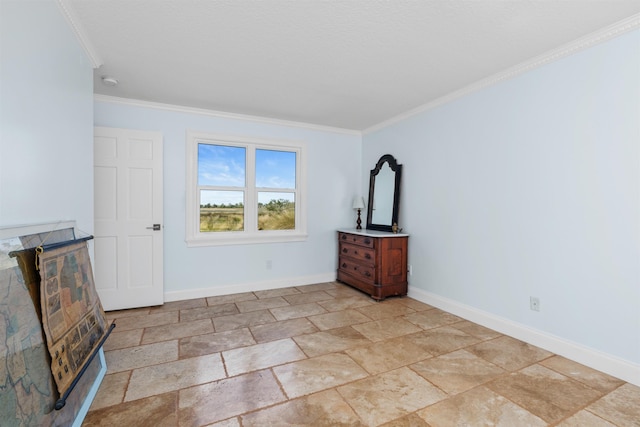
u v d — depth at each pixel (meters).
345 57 2.33
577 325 2.12
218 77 2.70
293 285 4.14
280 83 2.82
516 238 2.51
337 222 4.46
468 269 2.92
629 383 1.86
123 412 1.58
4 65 1.22
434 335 2.56
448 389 1.80
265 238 3.93
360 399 1.70
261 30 1.98
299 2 1.70
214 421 1.52
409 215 3.66
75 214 1.90
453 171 3.08
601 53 1.99
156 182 3.28
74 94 1.89
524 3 1.69
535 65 2.35
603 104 1.98
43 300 1.30
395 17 1.83
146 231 3.25
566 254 2.18
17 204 1.29
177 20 1.87
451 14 1.80
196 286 3.60
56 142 1.65
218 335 2.54
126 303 3.18
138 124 3.30
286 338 2.49
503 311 2.60
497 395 1.74
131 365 2.05
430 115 3.36
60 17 1.69
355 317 2.97
